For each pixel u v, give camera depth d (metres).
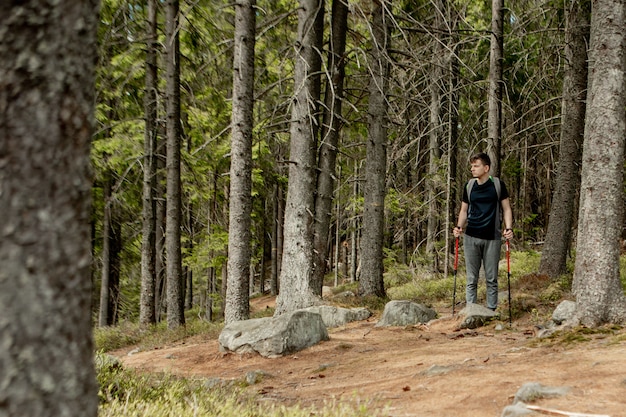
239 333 7.76
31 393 1.45
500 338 6.44
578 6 11.58
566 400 3.25
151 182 14.59
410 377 4.79
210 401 3.97
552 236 12.24
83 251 1.59
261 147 15.09
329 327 9.52
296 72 10.61
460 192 20.38
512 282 12.09
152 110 14.00
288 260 10.41
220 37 13.48
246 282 9.92
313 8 10.63
